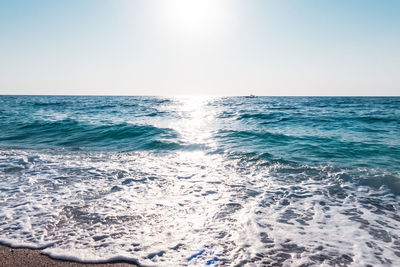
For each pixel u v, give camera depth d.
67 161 7.00
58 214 3.74
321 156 7.41
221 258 2.75
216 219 3.67
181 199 4.42
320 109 28.06
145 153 8.25
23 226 3.37
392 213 3.90
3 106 33.38
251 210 4.00
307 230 3.39
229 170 6.29
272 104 43.75
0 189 4.77
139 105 41.28
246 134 11.08
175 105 43.62
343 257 2.79
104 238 3.11
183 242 3.05
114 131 11.73
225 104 47.59
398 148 8.12
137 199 4.38
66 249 2.87
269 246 2.99
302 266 2.63
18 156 7.46
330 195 4.64
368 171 5.93
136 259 2.71
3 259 2.69
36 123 13.61
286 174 5.90
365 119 16.25
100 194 4.59
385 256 2.80
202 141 9.93
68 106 34.88
